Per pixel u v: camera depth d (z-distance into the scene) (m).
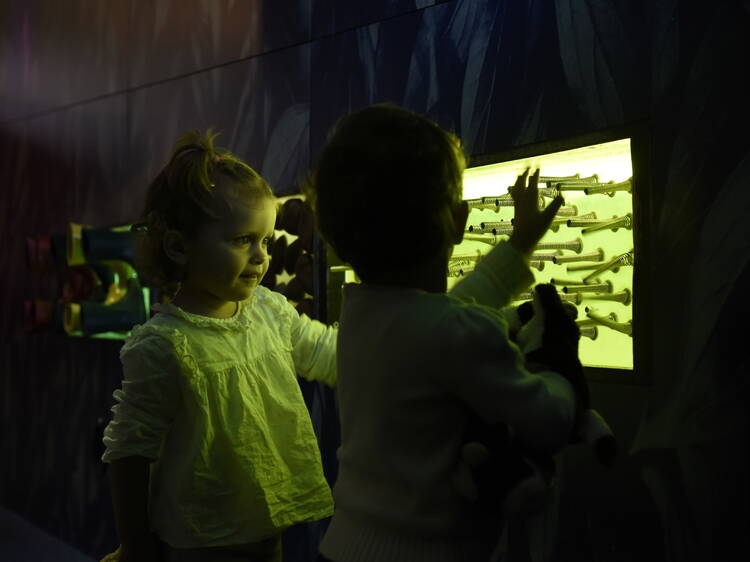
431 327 0.83
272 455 1.23
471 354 0.80
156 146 2.71
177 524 1.16
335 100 2.02
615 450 0.83
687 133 1.31
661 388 1.34
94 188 3.04
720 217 1.26
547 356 0.87
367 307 0.91
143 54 2.77
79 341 3.10
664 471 1.34
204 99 2.49
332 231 0.90
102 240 2.67
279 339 1.32
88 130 3.08
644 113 1.37
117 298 2.80
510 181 1.72
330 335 1.39
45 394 3.32
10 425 3.59
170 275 1.25
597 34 1.44
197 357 1.19
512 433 0.82
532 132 1.55
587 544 1.45
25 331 3.29
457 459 0.84
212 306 1.26
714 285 1.26
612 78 1.42
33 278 3.47
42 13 3.40
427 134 0.86
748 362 1.22
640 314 1.37
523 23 1.57
